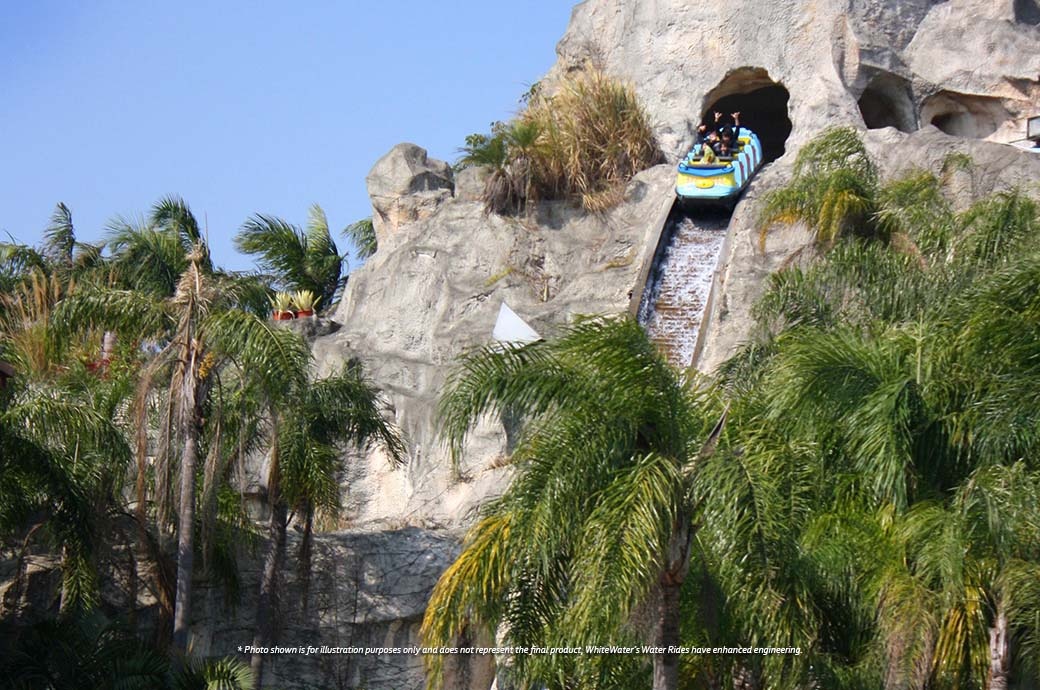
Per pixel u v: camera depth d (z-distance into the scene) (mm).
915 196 33062
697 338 38062
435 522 37156
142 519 30094
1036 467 23281
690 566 23500
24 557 30703
